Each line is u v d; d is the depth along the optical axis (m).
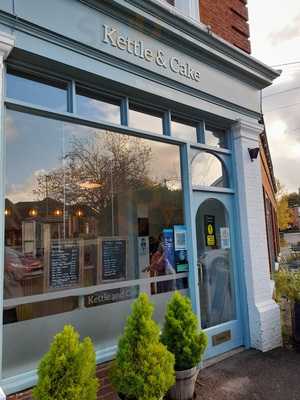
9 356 3.02
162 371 2.80
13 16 3.08
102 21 3.73
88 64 3.58
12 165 3.26
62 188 3.73
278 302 5.65
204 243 4.78
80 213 3.87
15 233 3.25
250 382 3.83
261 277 5.07
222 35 5.40
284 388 3.70
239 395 3.55
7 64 3.20
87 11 3.62
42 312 3.31
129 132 4.11
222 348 4.67
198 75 4.70
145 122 4.34
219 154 5.17
